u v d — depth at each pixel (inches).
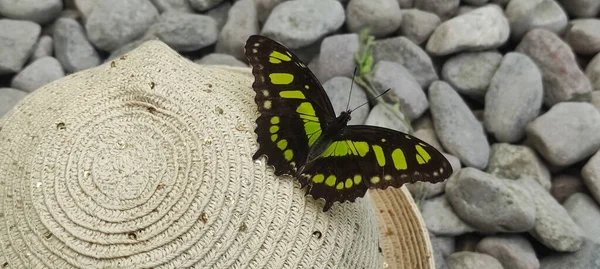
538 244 14.4
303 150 7.0
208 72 8.7
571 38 17.4
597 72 16.7
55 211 7.4
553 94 16.2
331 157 7.0
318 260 7.8
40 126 8.2
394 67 16.1
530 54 16.8
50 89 9.1
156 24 16.1
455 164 14.8
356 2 16.8
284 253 7.5
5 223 7.7
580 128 14.8
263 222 7.5
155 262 7.2
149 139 7.8
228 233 7.4
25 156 8.0
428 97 16.4
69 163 7.7
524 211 13.4
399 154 6.9
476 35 16.3
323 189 7.0
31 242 7.4
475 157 15.1
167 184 7.5
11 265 7.5
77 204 7.4
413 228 11.5
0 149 8.4
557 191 15.3
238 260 7.4
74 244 7.3
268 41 7.0
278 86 7.0
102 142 7.8
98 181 7.5
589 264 13.5
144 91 8.0
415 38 17.3
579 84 15.9
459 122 15.5
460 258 13.7
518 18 17.0
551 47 16.4
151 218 7.3
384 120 15.5
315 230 7.8
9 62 15.3
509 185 14.1
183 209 7.3
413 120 16.1
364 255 8.5
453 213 14.4
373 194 12.0
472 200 13.9
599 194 14.5
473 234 14.6
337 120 7.0
